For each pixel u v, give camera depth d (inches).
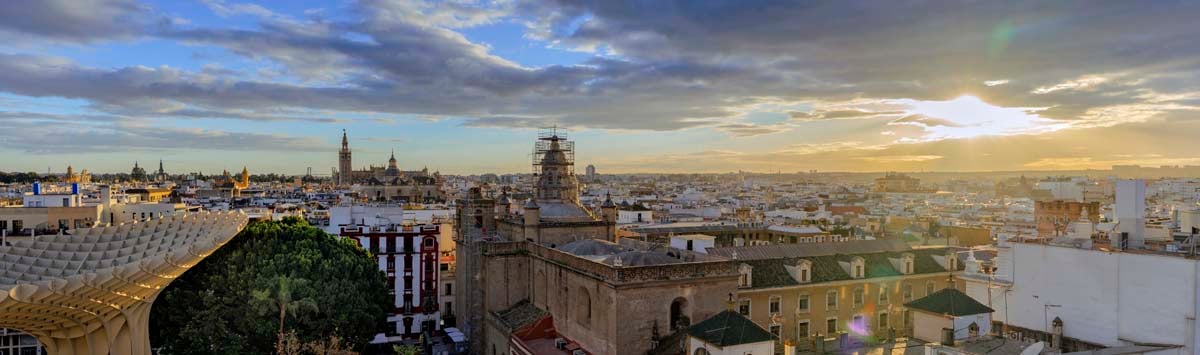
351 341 3577.8
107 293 2677.2
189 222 3612.2
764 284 3484.3
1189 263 2236.7
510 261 3863.2
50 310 2591.0
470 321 4082.2
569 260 3267.7
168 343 3302.2
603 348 2942.9
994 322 2802.7
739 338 2351.1
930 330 2591.0
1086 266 2529.5
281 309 3248.0
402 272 5123.0
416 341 4889.3
